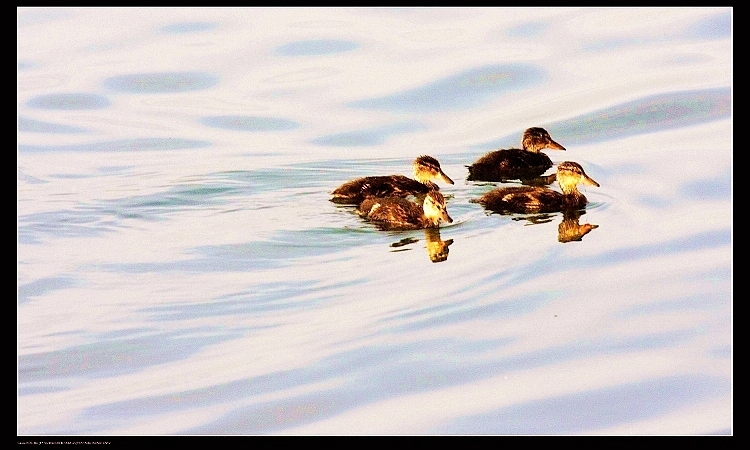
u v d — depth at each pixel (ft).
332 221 50.44
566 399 34.09
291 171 58.65
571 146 62.75
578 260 44.91
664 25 75.36
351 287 42.50
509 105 67.36
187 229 49.57
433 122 65.98
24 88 70.23
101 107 68.23
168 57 73.36
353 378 35.47
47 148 62.54
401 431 32.40
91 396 34.88
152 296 42.04
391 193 54.49
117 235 48.91
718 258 44.88
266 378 35.55
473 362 36.37
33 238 48.42
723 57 70.64
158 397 34.65
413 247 46.75
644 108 65.57
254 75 71.46
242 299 41.63
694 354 36.70
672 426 32.73
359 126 65.36
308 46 74.59
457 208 52.95
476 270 43.80
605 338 37.93
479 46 73.67
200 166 59.21
